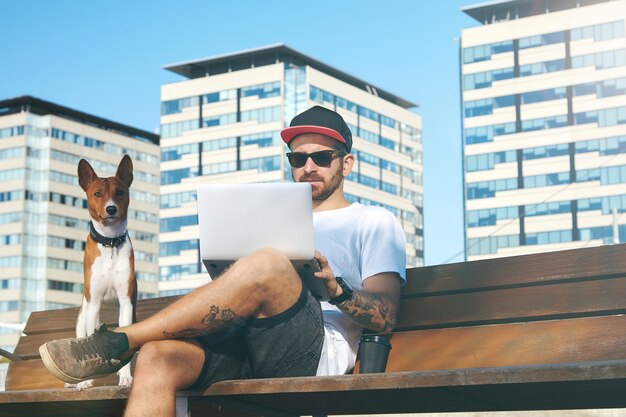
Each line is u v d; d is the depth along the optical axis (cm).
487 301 338
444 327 352
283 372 292
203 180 11512
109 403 296
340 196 365
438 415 468
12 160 11469
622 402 279
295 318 285
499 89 10738
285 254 283
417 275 357
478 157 10719
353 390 246
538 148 10475
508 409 300
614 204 10075
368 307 308
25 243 11312
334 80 11488
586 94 10350
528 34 10681
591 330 313
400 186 12331
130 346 267
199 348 272
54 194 11525
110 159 12219
